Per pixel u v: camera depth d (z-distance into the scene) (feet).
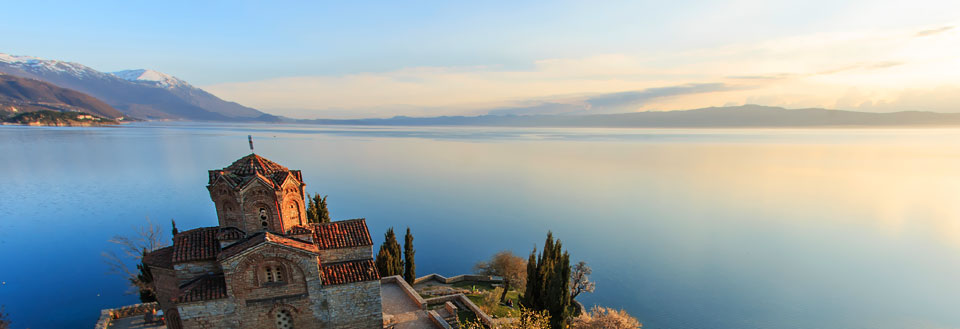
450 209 515.50
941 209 521.65
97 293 251.39
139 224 405.39
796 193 615.98
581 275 212.02
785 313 270.87
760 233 430.61
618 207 534.78
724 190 639.35
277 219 106.22
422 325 121.60
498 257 220.64
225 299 97.66
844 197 587.68
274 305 101.35
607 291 297.53
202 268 101.96
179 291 102.99
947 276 328.08
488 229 438.40
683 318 261.65
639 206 540.11
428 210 508.12
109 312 138.10
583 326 145.28
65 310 230.68
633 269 336.90
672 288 303.89
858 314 272.10
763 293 297.53
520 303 156.66
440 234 419.54
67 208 462.19
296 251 99.96
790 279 321.73
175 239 104.73
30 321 218.38
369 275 108.17
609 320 144.66
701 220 477.36
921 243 403.75
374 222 455.22
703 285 309.22
